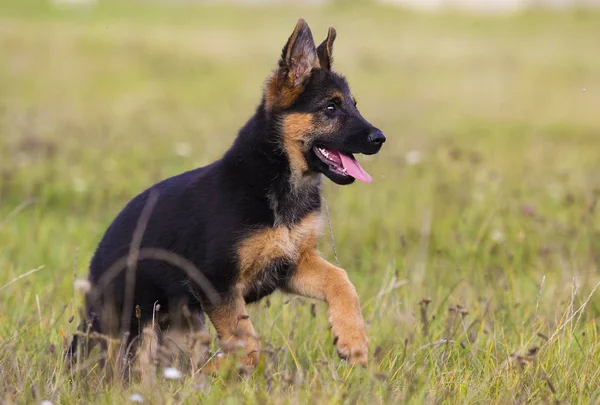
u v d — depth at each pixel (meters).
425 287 10.91
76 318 9.50
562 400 7.40
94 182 17.09
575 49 46.44
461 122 28.75
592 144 25.34
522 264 11.97
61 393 7.37
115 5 60.69
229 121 27.14
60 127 23.86
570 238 13.12
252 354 8.09
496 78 38.38
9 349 7.88
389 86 36.28
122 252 8.74
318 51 9.85
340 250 13.05
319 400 6.81
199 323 8.77
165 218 8.57
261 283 8.73
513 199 15.34
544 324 9.22
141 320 8.68
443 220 14.20
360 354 7.81
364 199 15.46
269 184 8.59
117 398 7.20
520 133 26.97
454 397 7.28
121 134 23.11
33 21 51.16
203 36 48.19
